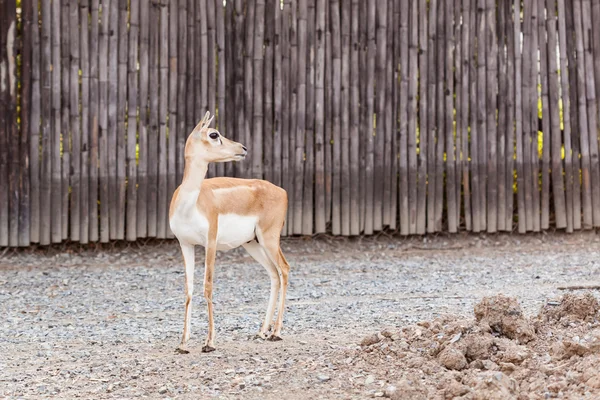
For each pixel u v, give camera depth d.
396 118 15.70
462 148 15.84
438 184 15.78
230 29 15.12
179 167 14.97
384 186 15.65
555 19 16.00
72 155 14.65
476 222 15.88
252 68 15.20
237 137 15.20
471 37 15.78
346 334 8.76
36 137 14.52
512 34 15.90
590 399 6.05
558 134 16.06
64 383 7.21
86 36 14.62
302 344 8.30
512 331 7.53
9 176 14.50
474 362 6.91
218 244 8.60
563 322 8.04
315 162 15.45
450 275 12.94
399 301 10.84
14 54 14.41
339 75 15.46
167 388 6.91
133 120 14.80
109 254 14.80
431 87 15.68
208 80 15.03
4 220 14.49
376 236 15.85
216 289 12.06
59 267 13.91
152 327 9.59
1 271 13.55
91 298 11.52
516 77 15.91
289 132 15.40
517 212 16.16
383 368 7.16
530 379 6.57
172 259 14.55
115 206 14.76
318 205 15.45
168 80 14.90
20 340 9.01
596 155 16.09
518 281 12.25
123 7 14.72
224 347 8.32
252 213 8.77
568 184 16.09
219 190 8.52
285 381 6.99
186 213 8.11
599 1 15.96
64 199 14.67
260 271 13.49
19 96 14.58
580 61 15.99
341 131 15.51
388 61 15.59
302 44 15.31
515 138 16.05
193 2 14.95
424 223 15.77
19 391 7.00
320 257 14.87
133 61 14.77
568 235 16.23
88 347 8.60
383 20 15.48
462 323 7.60
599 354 6.80
